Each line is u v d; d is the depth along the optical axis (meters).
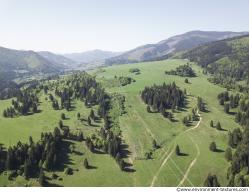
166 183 166.75
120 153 194.88
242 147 182.38
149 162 186.25
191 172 174.38
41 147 183.38
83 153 192.25
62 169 176.00
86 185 165.75
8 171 167.62
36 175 167.88
